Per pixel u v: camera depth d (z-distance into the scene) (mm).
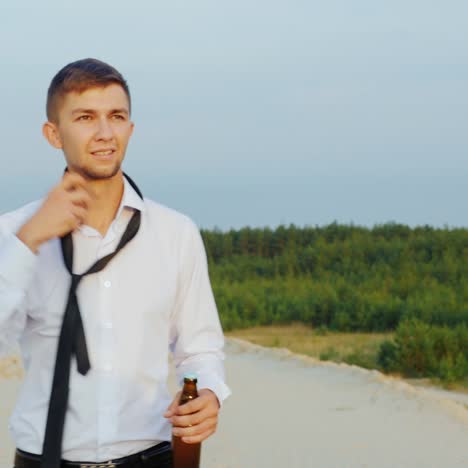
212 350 3189
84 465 2881
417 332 15164
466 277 26672
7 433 7691
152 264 3010
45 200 2748
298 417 9000
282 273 32000
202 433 2922
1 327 2707
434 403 9711
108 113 2926
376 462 7348
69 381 2855
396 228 36156
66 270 2920
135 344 2945
